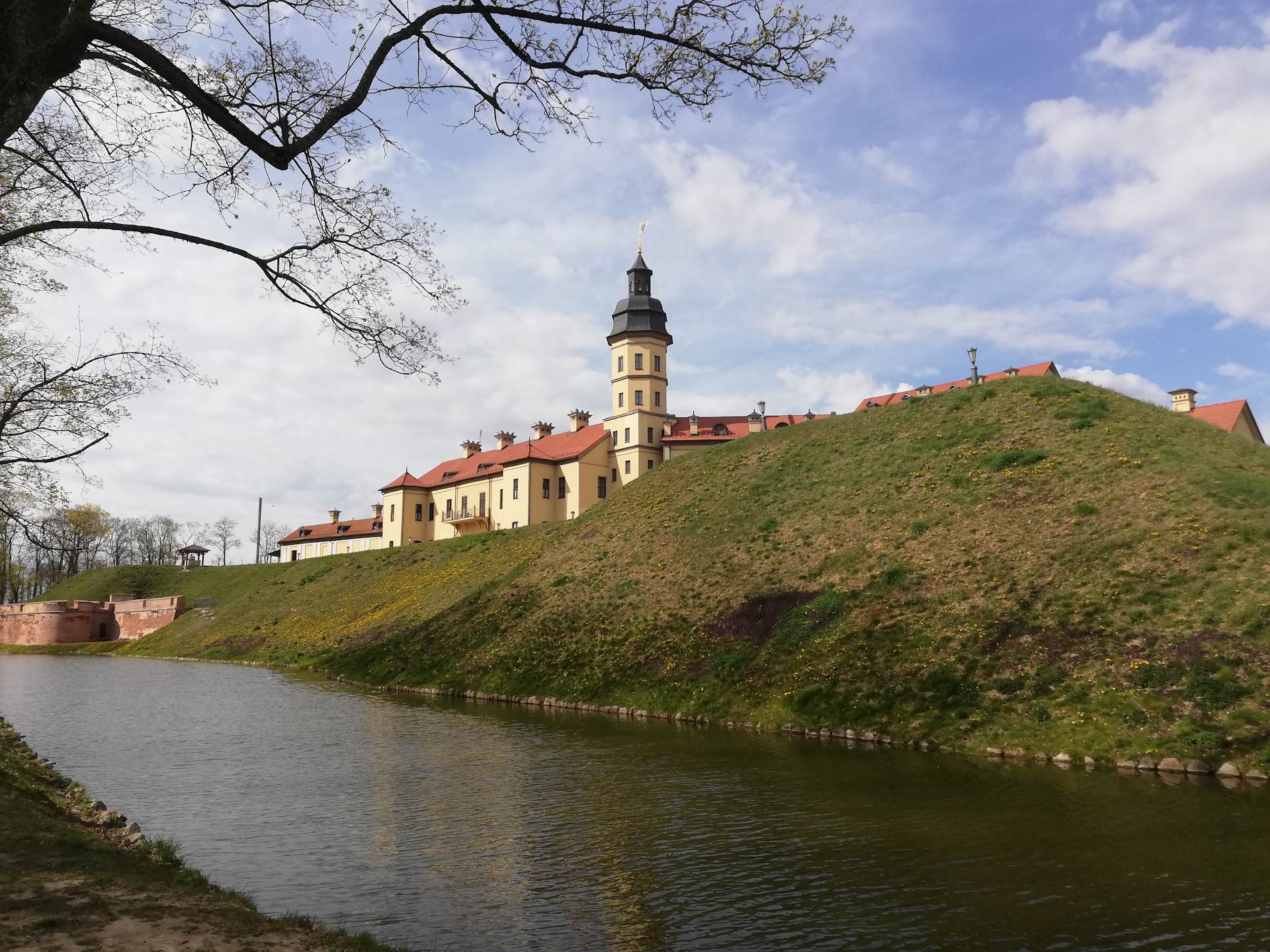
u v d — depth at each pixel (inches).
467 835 480.1
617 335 3011.8
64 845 357.4
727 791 581.0
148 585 3565.5
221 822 516.7
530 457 2945.4
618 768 677.3
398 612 1989.4
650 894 372.5
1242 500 911.7
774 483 1568.7
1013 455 1248.8
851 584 1082.7
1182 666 701.9
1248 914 331.9
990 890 366.9
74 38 310.5
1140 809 502.6
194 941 244.4
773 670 976.9
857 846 439.8
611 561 1536.7
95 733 922.7
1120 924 324.8
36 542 597.6
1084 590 855.7
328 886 391.2
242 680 1640.0
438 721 986.7
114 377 532.1
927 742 749.3
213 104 345.4
